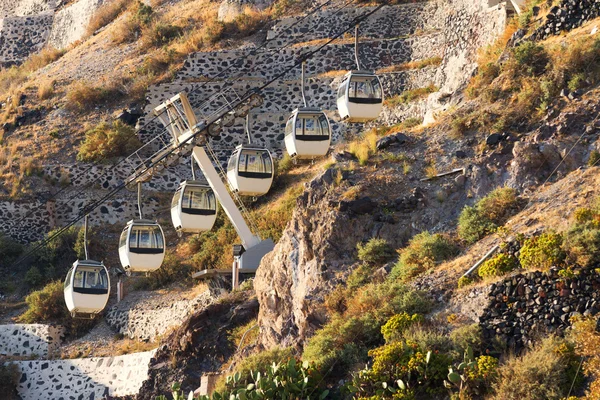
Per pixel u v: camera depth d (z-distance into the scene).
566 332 40.94
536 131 53.19
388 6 97.06
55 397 70.62
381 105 51.47
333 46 94.69
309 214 54.22
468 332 42.47
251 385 44.09
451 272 47.28
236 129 90.88
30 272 83.31
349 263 51.81
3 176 91.06
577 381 38.97
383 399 41.19
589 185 48.06
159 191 89.19
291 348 49.88
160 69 100.12
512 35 64.00
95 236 86.25
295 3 103.12
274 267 55.38
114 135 91.44
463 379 40.38
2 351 75.19
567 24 60.09
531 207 49.09
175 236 84.38
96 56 108.44
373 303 47.19
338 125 88.38
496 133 54.62
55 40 131.50
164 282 78.00
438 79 86.06
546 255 43.09
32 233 88.50
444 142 56.47
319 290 51.09
